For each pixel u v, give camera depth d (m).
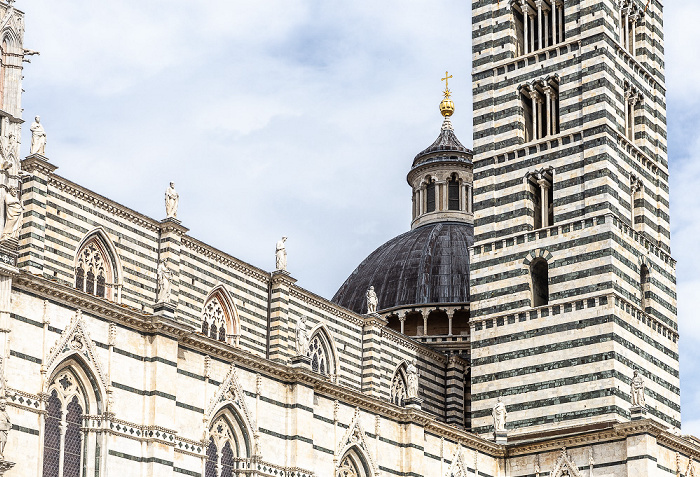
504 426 83.06
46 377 54.09
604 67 85.50
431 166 112.00
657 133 91.44
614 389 79.62
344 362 86.19
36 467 52.97
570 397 81.25
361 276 105.75
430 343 98.75
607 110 84.81
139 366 59.06
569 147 85.81
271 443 65.44
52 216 66.00
